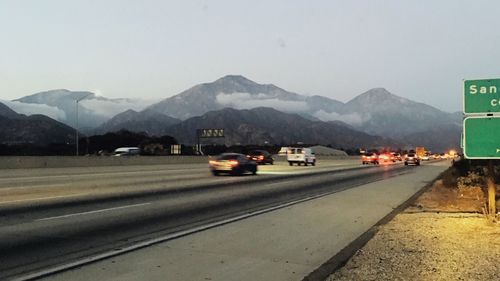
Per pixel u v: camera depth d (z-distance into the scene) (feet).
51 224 38.50
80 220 40.68
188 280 23.99
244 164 109.91
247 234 36.91
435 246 32.55
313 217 46.80
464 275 24.72
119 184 79.25
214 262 27.81
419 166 207.92
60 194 61.36
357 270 26.00
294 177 107.76
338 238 36.24
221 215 46.47
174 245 32.09
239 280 24.36
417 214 49.11
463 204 58.13
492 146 41.96
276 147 434.30
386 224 42.80
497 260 28.12
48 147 334.24
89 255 28.50
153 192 66.08
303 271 26.43
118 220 41.16
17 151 289.12
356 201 61.46
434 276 24.57
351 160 306.76
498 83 41.93
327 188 80.89
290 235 37.06
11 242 31.53
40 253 28.73
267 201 59.52
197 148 352.69
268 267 27.09
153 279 23.91
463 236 36.17
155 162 165.68
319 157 323.16
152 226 38.93
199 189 72.54
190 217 44.45
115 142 390.21
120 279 23.75
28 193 62.34
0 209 46.62
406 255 29.71
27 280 23.31
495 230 38.58
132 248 30.66
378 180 104.78
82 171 118.01
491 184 44.86
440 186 87.25
